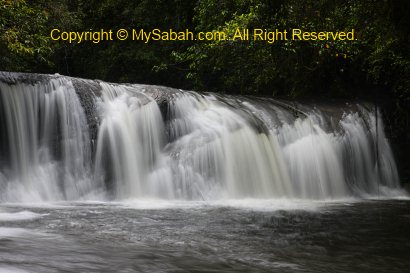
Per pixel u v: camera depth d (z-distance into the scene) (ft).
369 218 25.90
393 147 47.88
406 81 47.73
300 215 26.32
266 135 39.24
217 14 57.36
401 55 45.06
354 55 48.83
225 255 16.10
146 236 18.69
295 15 36.58
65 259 14.37
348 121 45.16
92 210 25.62
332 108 46.16
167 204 30.27
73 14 72.90
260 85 59.26
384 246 18.29
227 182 36.17
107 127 34.35
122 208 27.12
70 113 33.53
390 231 21.53
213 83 70.69
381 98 50.29
